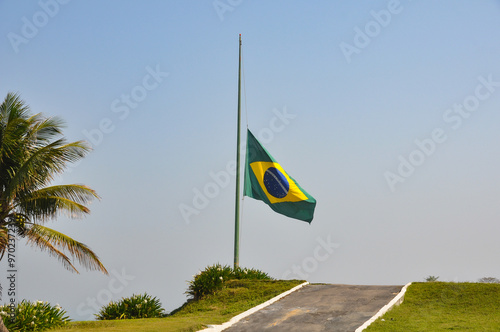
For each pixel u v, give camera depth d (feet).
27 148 69.87
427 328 60.80
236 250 93.09
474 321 63.87
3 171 69.67
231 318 67.21
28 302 66.33
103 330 60.70
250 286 84.33
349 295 77.46
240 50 99.86
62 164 70.03
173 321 66.64
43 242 70.74
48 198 70.95
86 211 72.59
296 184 94.94
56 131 70.69
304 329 62.08
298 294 79.56
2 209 68.28
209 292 83.61
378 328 61.21
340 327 62.08
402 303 73.51
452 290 77.41
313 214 94.73
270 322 65.67
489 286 77.92
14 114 68.44
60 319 67.00
